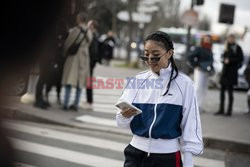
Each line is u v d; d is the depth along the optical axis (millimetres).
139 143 3787
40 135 9523
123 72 26172
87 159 7992
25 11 1099
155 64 3783
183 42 31312
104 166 7629
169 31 32844
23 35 1112
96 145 9109
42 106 11836
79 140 9414
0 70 1120
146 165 3754
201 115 13148
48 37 1157
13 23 1093
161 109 3734
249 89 14320
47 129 10250
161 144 3719
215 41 30781
